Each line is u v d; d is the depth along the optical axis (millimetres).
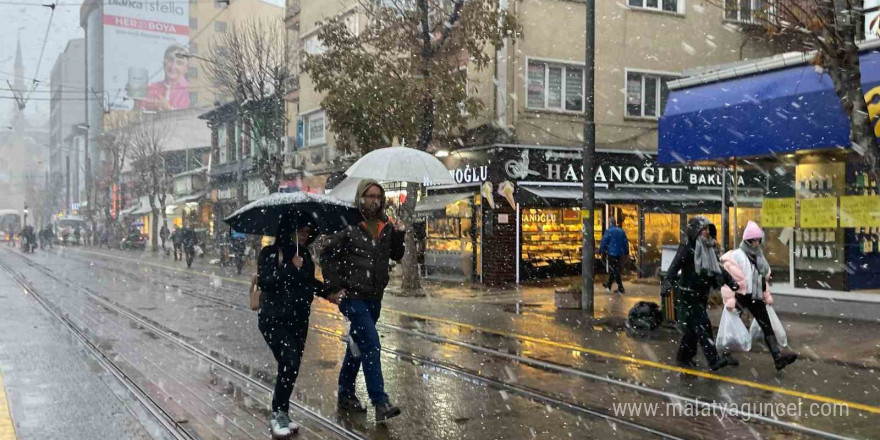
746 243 8305
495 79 20109
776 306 13203
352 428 5840
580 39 21016
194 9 89562
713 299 12781
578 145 21000
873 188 11914
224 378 7754
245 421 6059
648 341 10242
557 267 21078
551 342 10164
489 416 6211
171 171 53156
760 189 14102
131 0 85500
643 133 21688
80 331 11250
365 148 17469
